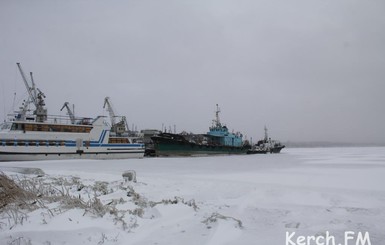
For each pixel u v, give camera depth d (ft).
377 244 23.35
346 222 29.68
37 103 172.24
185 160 177.88
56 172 78.89
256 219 30.71
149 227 25.63
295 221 29.81
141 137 244.22
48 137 159.53
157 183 59.11
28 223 22.88
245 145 309.63
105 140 182.29
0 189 29.40
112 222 25.12
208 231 24.97
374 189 53.57
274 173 88.43
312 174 84.12
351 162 152.15
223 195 46.06
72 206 27.20
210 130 290.97
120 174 80.74
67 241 20.83
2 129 156.56
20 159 150.92
